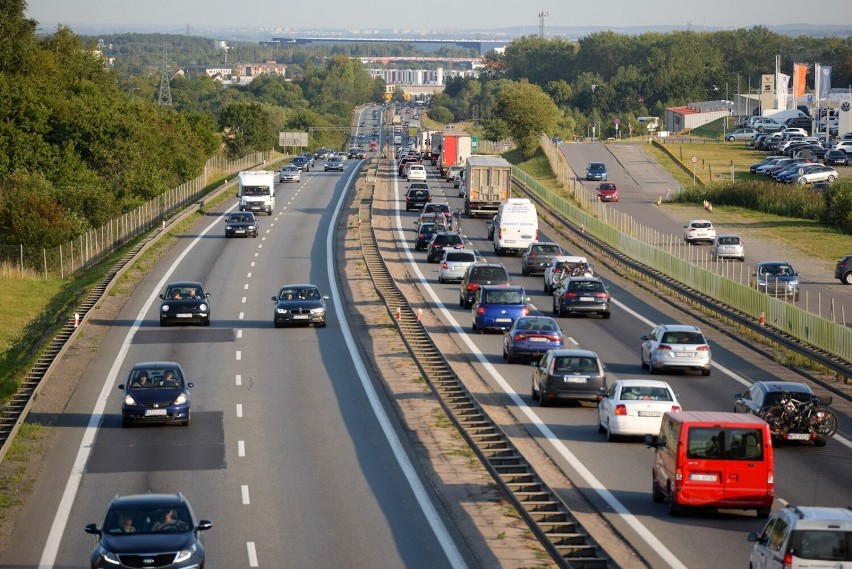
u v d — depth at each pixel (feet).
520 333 211.61
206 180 611.47
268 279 320.91
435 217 403.13
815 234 425.28
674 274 306.55
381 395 187.21
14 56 622.54
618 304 285.64
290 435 161.48
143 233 425.69
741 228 441.68
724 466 116.37
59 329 250.98
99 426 168.55
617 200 524.52
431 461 146.92
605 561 99.96
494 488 133.90
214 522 120.78
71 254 350.02
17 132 504.43
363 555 109.40
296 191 579.89
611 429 152.97
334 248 384.88
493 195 456.04
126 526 100.94
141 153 535.60
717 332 248.11
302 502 128.67
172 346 230.27
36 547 113.60
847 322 260.62
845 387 192.65
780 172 552.00
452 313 272.51
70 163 502.38
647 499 126.52
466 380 198.18
